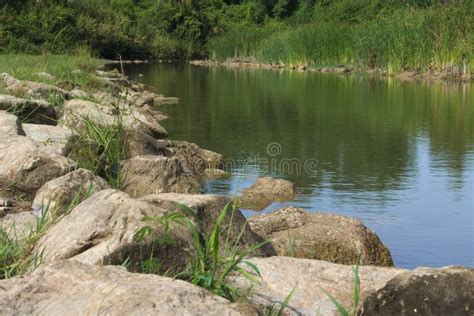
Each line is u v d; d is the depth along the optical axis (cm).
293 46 3700
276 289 405
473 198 880
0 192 643
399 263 636
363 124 1540
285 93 2264
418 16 2983
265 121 1582
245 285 404
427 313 332
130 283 338
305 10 5925
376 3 4734
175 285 334
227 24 5581
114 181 773
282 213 657
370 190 924
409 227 751
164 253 408
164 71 3491
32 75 1461
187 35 5178
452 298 331
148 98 1844
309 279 413
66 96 1164
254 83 2694
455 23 2711
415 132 1428
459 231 737
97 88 1580
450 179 988
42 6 3606
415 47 2875
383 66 3062
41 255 424
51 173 652
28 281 344
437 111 1762
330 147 1250
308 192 915
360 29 3231
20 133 774
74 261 361
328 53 3538
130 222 417
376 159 1138
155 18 5188
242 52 4550
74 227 434
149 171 793
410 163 1110
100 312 312
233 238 495
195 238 398
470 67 2658
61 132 837
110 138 844
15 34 3064
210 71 3531
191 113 1719
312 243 600
